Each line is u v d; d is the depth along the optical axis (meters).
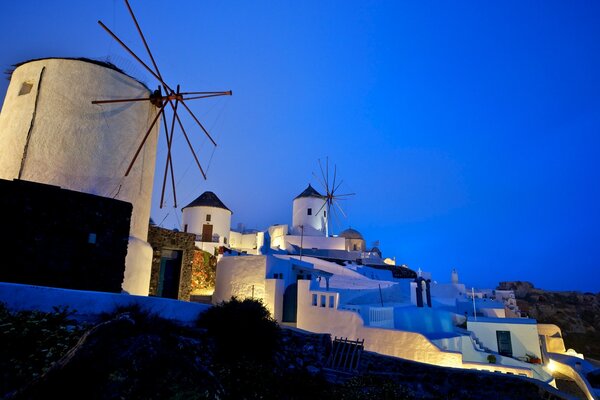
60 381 3.77
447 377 10.97
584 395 18.36
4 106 15.10
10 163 13.71
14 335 6.19
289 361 10.11
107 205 11.41
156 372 4.05
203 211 38.31
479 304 29.78
